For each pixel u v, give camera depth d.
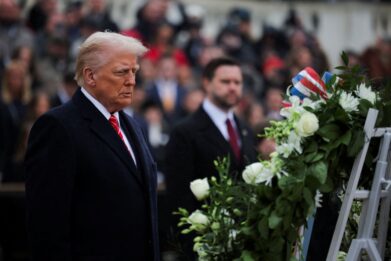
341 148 5.80
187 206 8.47
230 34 21.00
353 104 5.82
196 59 20.25
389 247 6.39
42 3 18.84
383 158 5.94
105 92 6.24
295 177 5.63
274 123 5.91
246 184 5.78
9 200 11.44
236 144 9.00
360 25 24.70
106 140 6.23
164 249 9.81
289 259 5.71
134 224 6.20
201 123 8.86
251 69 20.41
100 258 6.02
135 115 15.67
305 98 5.93
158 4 20.00
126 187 6.19
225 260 5.85
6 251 11.45
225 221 5.86
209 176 8.67
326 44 24.61
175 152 8.70
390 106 6.05
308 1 24.73
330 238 6.75
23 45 17.06
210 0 23.62
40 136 6.11
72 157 6.04
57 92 14.91
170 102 17.89
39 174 6.01
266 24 23.09
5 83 15.29
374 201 5.93
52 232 5.90
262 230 5.60
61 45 17.62
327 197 6.61
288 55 20.77
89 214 6.06
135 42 6.34
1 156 14.38
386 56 21.09
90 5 19.02
